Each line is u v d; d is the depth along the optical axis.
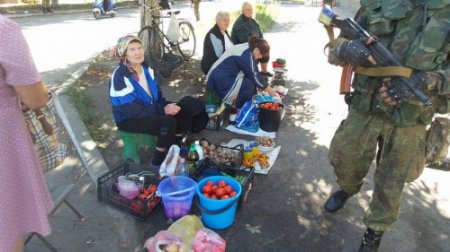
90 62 6.96
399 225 3.05
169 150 3.30
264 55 4.84
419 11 2.08
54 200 2.57
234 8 19.19
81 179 3.43
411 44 2.10
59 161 2.44
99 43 9.03
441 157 2.39
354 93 2.53
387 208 2.42
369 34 2.21
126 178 3.15
